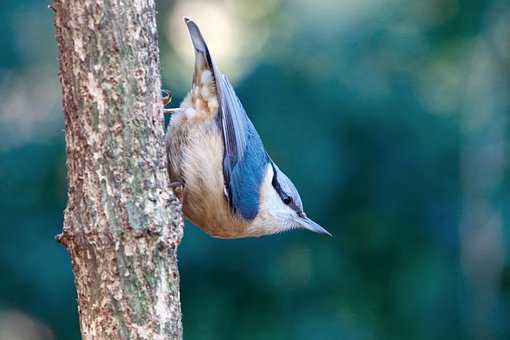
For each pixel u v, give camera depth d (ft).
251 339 45.83
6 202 43.65
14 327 45.01
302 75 44.16
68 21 18.45
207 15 47.83
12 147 43.88
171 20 47.44
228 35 47.47
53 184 44.04
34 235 43.65
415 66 45.98
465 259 47.11
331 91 43.80
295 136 43.52
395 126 44.86
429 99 46.42
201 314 45.78
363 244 47.03
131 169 18.62
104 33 18.43
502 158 46.70
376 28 45.50
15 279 43.57
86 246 18.52
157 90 19.12
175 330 18.92
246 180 25.25
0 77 44.62
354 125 44.16
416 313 47.52
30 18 44.29
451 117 46.16
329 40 45.16
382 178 45.50
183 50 47.06
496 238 46.70
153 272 18.65
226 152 23.81
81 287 18.70
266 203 26.35
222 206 24.30
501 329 47.34
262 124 43.57
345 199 45.68
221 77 23.68
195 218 24.77
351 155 44.70
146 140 18.80
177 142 23.53
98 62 18.44
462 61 47.47
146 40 18.84
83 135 18.52
